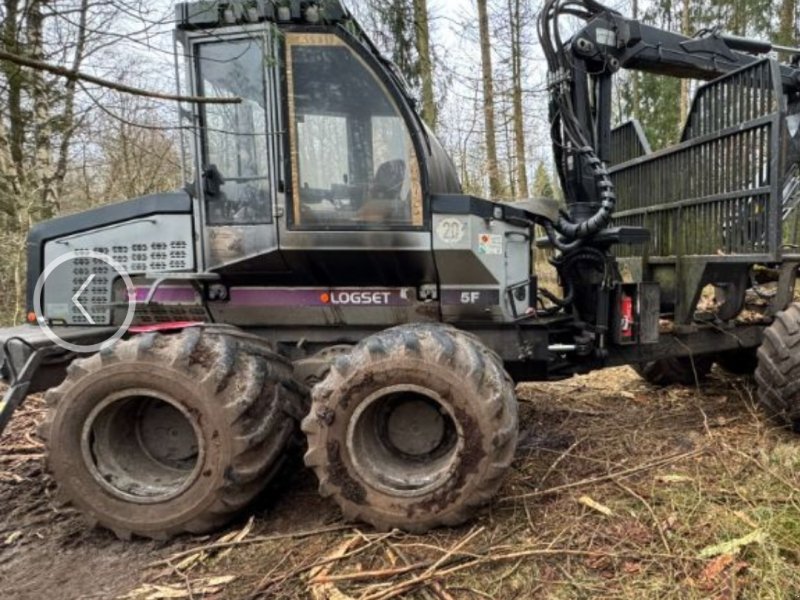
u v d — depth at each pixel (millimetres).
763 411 3604
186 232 2887
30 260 3039
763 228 3195
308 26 2707
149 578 2227
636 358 3604
